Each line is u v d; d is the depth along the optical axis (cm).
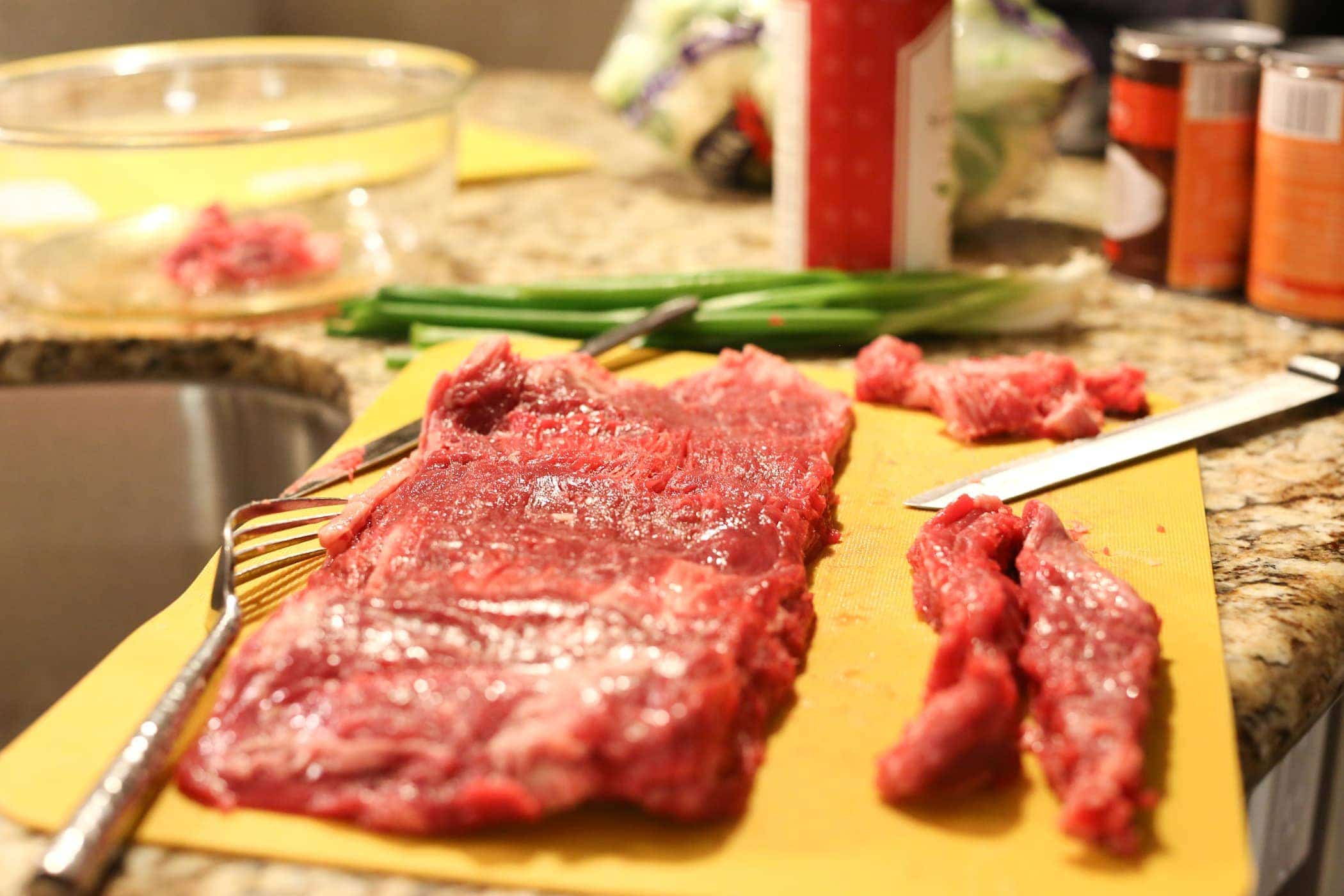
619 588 83
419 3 324
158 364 155
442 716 73
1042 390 122
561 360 119
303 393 151
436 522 91
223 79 206
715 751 72
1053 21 177
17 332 154
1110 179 158
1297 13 191
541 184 215
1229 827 70
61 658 172
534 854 70
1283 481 111
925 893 67
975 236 184
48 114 193
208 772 73
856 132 145
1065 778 72
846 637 89
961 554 90
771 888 67
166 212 168
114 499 163
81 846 66
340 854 70
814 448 108
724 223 193
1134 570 95
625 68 199
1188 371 136
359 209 171
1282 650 86
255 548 97
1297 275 140
